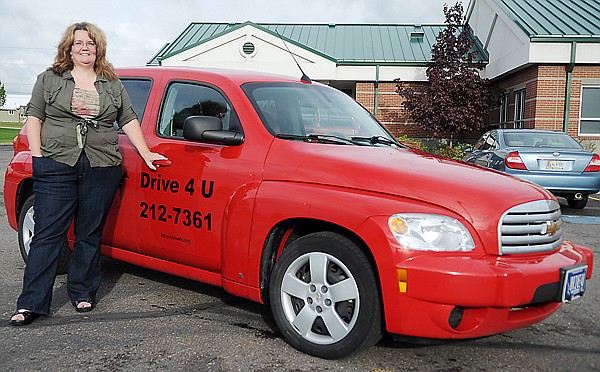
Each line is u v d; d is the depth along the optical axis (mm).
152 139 4527
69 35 3930
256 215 3729
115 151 4164
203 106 4391
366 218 3268
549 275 3248
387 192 3375
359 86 22531
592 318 4410
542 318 3449
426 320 3133
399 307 3164
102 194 4184
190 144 4285
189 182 4172
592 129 17453
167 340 3783
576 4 20328
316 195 3494
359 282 3316
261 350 3641
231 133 4012
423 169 3572
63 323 4078
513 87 19578
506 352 3693
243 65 21469
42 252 4031
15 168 5363
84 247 4277
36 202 4035
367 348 3400
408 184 3379
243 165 3934
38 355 3502
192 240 4168
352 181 3492
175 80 4641
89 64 3998
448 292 3059
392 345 3758
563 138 10719
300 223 3729
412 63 22016
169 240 4316
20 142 5543
